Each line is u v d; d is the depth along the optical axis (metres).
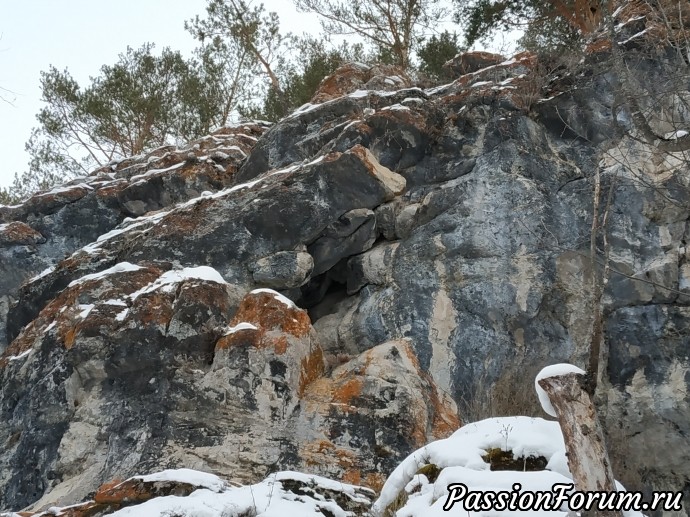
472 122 13.12
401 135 13.20
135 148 22.09
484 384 11.00
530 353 11.20
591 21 15.95
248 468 9.30
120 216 16.06
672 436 10.38
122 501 7.22
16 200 21.91
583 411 6.08
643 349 10.80
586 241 11.72
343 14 21.16
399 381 9.91
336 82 17.30
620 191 11.81
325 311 12.85
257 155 15.09
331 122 14.63
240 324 10.35
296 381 9.96
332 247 12.52
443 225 12.30
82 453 9.85
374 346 11.65
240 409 9.74
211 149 17.27
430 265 12.09
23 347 11.26
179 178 15.95
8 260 15.34
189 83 22.33
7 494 9.98
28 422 10.31
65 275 13.00
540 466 6.54
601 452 5.95
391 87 16.48
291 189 12.46
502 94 13.16
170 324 10.47
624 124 12.34
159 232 12.64
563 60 13.78
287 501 6.90
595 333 6.44
